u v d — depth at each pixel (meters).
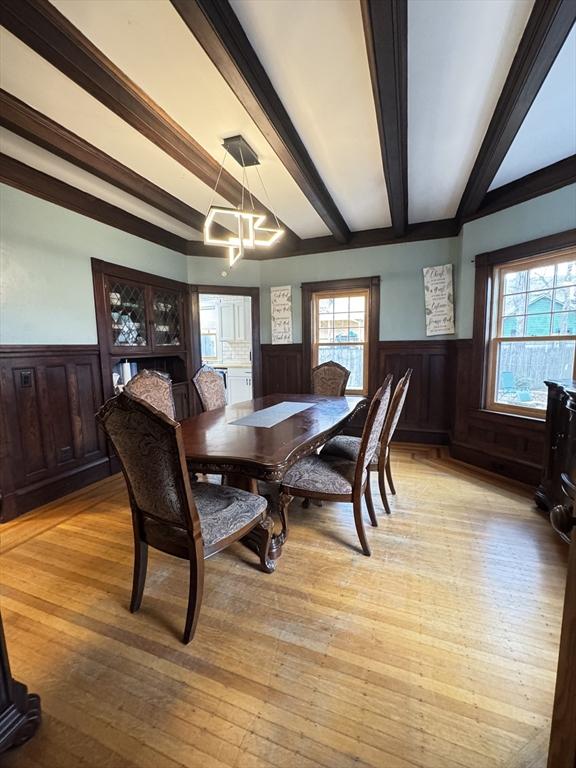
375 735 1.11
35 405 2.71
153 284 3.94
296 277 4.71
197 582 1.43
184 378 4.54
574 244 2.60
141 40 1.55
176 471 1.34
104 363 3.32
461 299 3.61
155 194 3.12
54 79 1.79
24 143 2.31
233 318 6.38
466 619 1.56
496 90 1.91
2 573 1.93
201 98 1.94
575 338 2.72
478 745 1.07
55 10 1.40
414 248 4.12
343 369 3.69
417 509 2.59
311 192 2.91
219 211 2.31
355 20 1.49
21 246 2.60
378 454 2.48
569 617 0.76
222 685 1.28
